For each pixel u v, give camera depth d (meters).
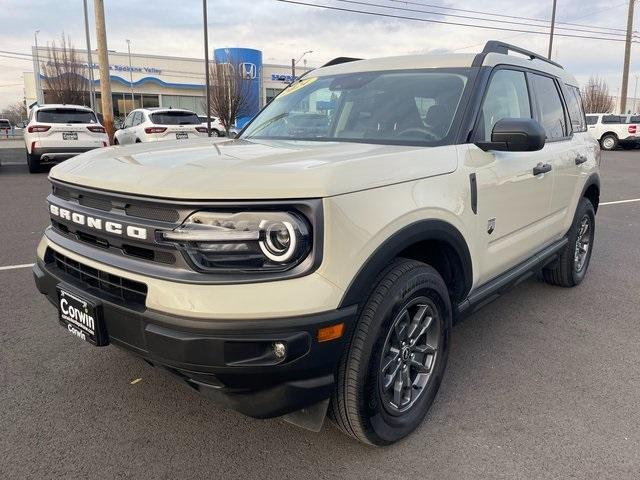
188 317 1.97
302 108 3.66
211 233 1.96
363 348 2.25
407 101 3.23
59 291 2.51
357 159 2.28
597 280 5.36
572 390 3.15
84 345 3.58
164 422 2.75
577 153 4.51
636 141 26.27
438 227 2.53
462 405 2.97
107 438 2.61
